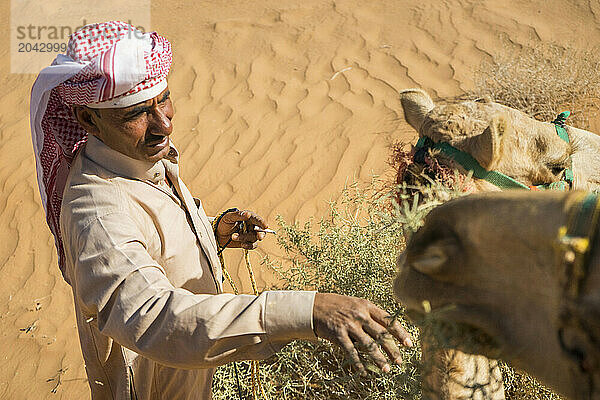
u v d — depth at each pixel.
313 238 5.67
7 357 5.22
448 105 3.13
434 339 1.74
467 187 2.70
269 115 7.88
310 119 7.63
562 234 1.11
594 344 1.12
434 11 9.65
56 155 2.92
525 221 1.21
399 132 7.04
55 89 2.69
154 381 2.87
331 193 6.29
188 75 9.17
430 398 2.20
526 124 3.04
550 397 3.40
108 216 2.44
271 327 2.03
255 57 9.29
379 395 3.54
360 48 9.06
